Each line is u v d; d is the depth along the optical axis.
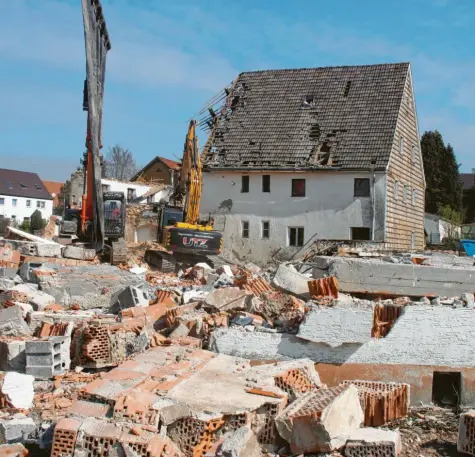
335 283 10.10
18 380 8.05
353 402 7.34
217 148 34.59
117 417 6.28
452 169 61.75
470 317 9.02
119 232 21.75
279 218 32.84
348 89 34.88
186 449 6.40
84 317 11.12
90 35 17.86
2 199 76.44
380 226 30.92
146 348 9.60
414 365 8.94
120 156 90.44
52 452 5.98
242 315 10.25
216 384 7.44
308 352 9.05
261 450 6.75
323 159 32.16
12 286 13.02
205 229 25.78
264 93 36.41
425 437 7.73
